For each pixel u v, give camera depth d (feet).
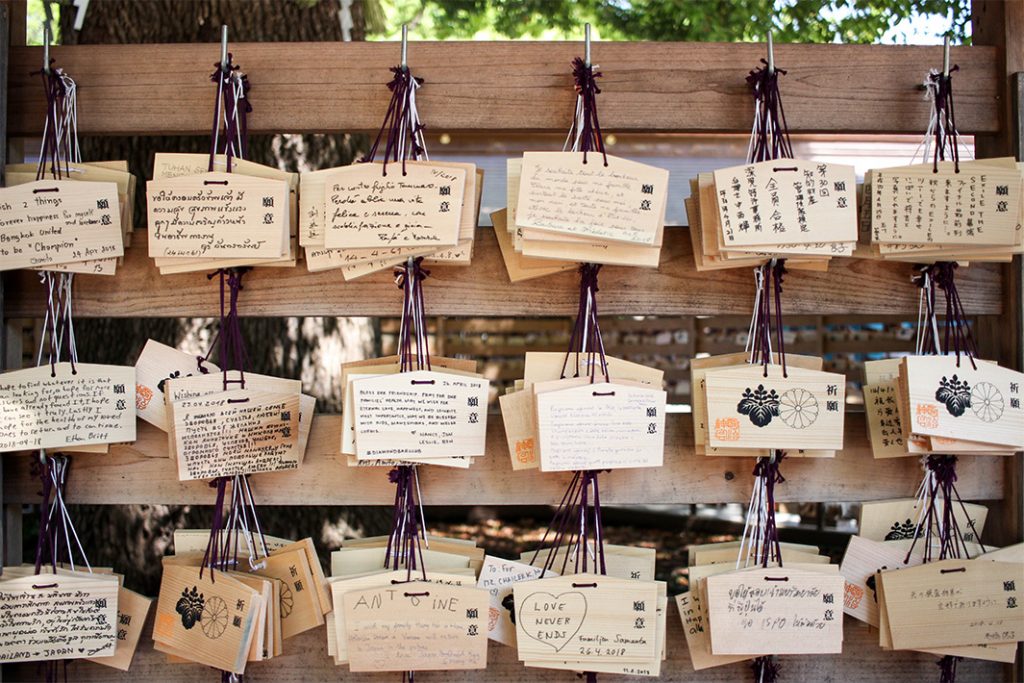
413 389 5.17
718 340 19.10
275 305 5.57
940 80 5.54
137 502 5.62
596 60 5.60
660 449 5.19
